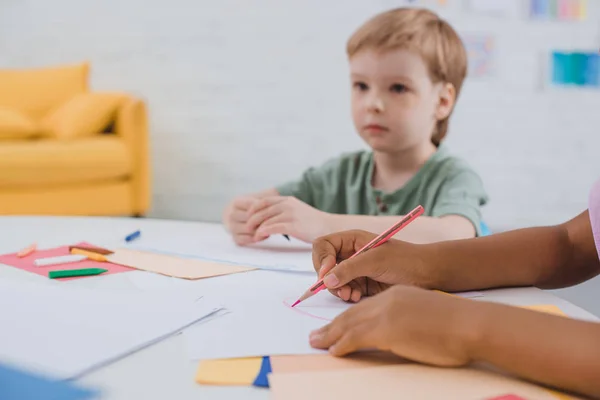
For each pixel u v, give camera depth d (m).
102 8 3.16
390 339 0.39
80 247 0.74
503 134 3.06
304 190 1.24
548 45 3.02
